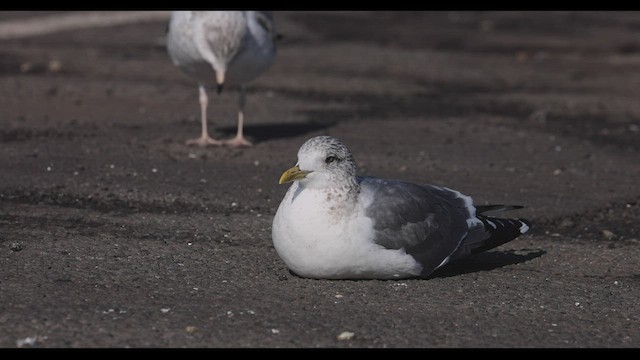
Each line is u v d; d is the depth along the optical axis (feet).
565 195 45.52
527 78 76.02
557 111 65.10
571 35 94.48
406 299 31.40
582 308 31.45
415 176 48.16
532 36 93.76
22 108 60.80
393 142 55.16
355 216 31.65
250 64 52.80
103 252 35.27
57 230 37.83
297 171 31.17
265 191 44.68
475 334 28.89
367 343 27.91
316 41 87.51
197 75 53.83
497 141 56.29
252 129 58.08
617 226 41.37
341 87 70.64
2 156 49.26
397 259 32.30
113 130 56.29
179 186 44.86
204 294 31.24
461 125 60.18
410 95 69.21
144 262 34.35
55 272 32.86
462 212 34.14
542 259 36.52
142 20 93.30
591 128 60.49
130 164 48.60
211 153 51.75
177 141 54.24
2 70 70.95
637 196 45.70
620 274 35.24
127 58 77.30
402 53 83.82
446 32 94.99
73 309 29.43
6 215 39.63
